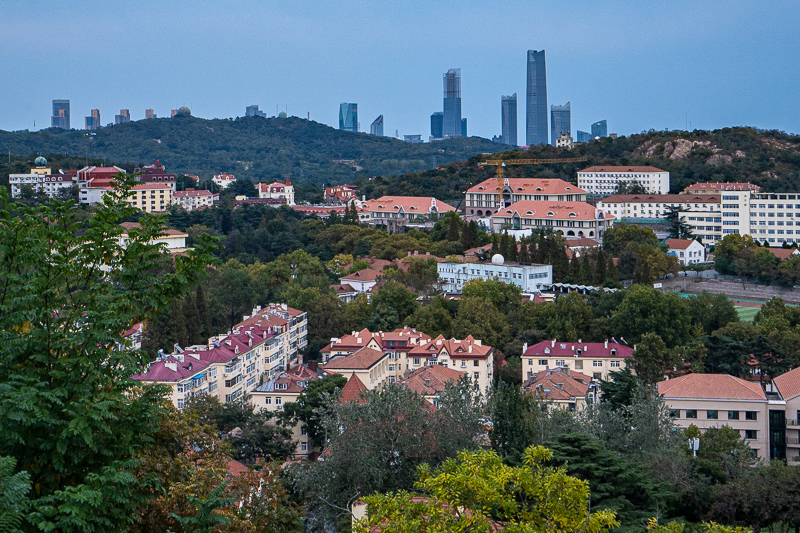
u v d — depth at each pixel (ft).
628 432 432.25
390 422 386.11
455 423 391.24
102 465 197.36
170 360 628.28
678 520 341.00
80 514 173.58
